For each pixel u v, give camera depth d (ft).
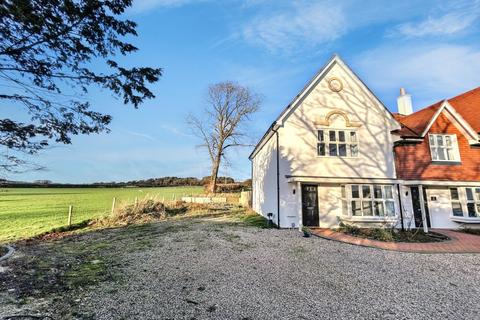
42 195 121.39
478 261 26.48
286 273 22.35
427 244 32.68
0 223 48.29
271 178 51.44
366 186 43.91
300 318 14.96
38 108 23.95
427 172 45.68
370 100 47.91
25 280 20.25
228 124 121.49
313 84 47.09
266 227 44.62
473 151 47.65
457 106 58.90
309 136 45.32
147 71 25.84
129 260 25.73
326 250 29.84
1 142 22.29
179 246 31.22
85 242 34.17
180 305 16.24
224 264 24.49
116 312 15.23
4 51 21.44
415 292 18.97
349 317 15.21
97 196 116.67
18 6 18.25
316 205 44.14
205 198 92.84
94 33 23.75
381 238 35.65
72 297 17.26
